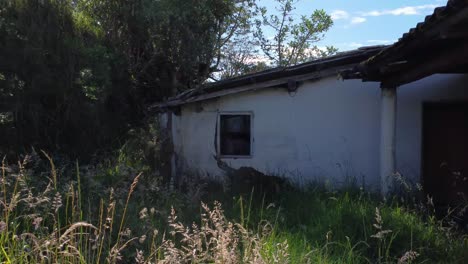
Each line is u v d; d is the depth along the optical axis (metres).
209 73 16.30
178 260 3.74
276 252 4.04
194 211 6.39
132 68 14.60
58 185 5.90
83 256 3.70
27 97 8.76
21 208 4.61
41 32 9.23
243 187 8.78
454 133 9.79
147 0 13.90
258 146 9.98
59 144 9.27
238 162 10.04
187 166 10.28
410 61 7.22
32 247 3.67
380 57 7.30
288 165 9.89
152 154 10.51
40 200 4.05
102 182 6.74
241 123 10.12
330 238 5.63
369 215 6.41
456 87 9.60
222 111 10.12
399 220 6.30
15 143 8.46
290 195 8.29
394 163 8.65
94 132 9.86
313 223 6.48
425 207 7.62
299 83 9.80
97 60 10.25
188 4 14.16
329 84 9.78
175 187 9.04
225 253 3.62
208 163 10.19
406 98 9.67
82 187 5.93
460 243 5.89
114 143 11.03
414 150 9.65
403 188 8.50
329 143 9.78
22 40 8.95
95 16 14.38
